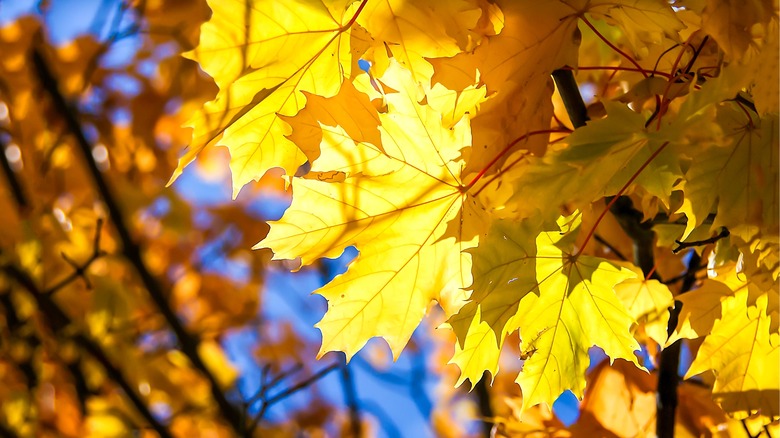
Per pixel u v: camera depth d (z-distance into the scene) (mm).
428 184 933
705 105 866
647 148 909
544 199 885
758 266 916
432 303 963
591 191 889
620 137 871
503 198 930
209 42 901
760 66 888
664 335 984
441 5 889
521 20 905
